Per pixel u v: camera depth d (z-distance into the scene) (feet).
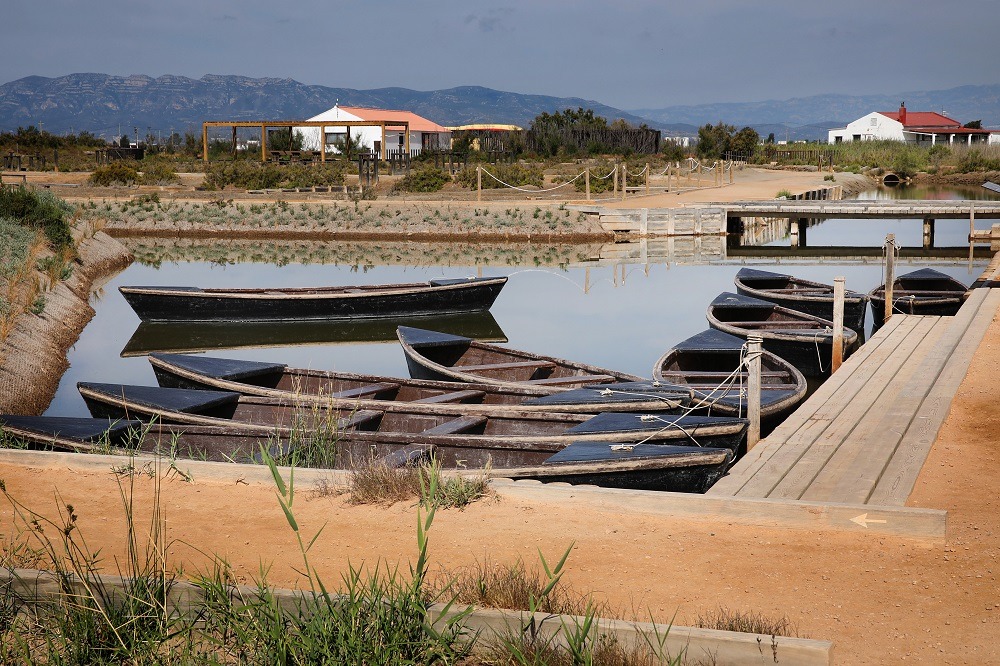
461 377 44.75
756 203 122.83
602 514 21.61
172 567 18.89
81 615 15.64
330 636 14.64
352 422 34.22
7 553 19.26
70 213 105.40
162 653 15.21
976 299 62.13
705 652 14.17
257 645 14.98
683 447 26.73
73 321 68.44
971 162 242.99
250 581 18.03
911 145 273.54
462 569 18.49
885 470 26.27
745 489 24.38
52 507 23.08
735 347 46.65
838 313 49.16
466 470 24.97
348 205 136.26
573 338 64.85
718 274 93.25
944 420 32.42
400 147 252.01
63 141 257.34
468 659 15.02
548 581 17.81
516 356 49.93
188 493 24.13
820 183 180.24
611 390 35.88
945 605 16.76
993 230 117.19
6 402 44.78
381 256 109.81
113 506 23.12
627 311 74.84
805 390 39.96
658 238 124.47
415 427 35.96
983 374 39.99
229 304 70.38
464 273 95.30
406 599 14.99
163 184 171.32
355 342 67.21
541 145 230.07
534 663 14.03
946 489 24.68
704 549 19.52
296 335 69.31
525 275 94.17
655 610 16.57
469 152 217.97
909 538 20.02
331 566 18.86
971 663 14.66
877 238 127.95
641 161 215.92
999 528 20.85
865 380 39.32
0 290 61.05
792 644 13.83
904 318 56.85
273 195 154.20
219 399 37.81
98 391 38.40
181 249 116.98
